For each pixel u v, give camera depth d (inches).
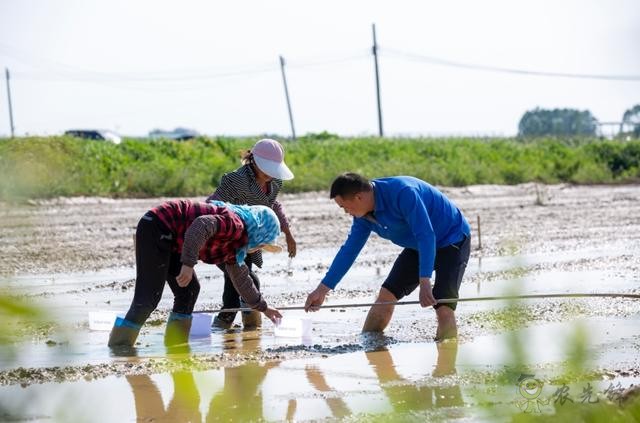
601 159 2218.3
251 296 390.6
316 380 317.1
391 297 422.6
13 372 313.4
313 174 1711.4
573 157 2174.0
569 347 132.0
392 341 399.5
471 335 405.4
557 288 545.6
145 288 385.7
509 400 214.2
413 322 449.4
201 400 285.0
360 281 610.2
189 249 353.7
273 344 399.9
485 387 271.4
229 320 452.1
